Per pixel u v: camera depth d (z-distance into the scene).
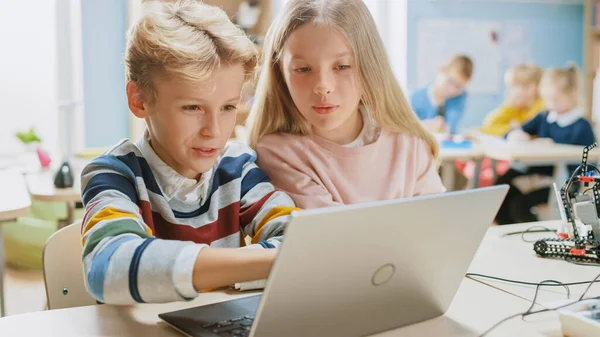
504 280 1.12
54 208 3.31
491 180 4.09
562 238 1.36
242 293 1.04
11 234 3.38
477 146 4.04
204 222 1.16
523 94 4.86
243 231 1.24
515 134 4.51
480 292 1.05
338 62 1.27
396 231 0.77
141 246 0.87
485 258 1.27
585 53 5.52
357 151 1.37
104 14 4.12
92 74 4.14
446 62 5.25
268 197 1.23
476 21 5.30
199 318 0.89
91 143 4.17
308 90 1.27
